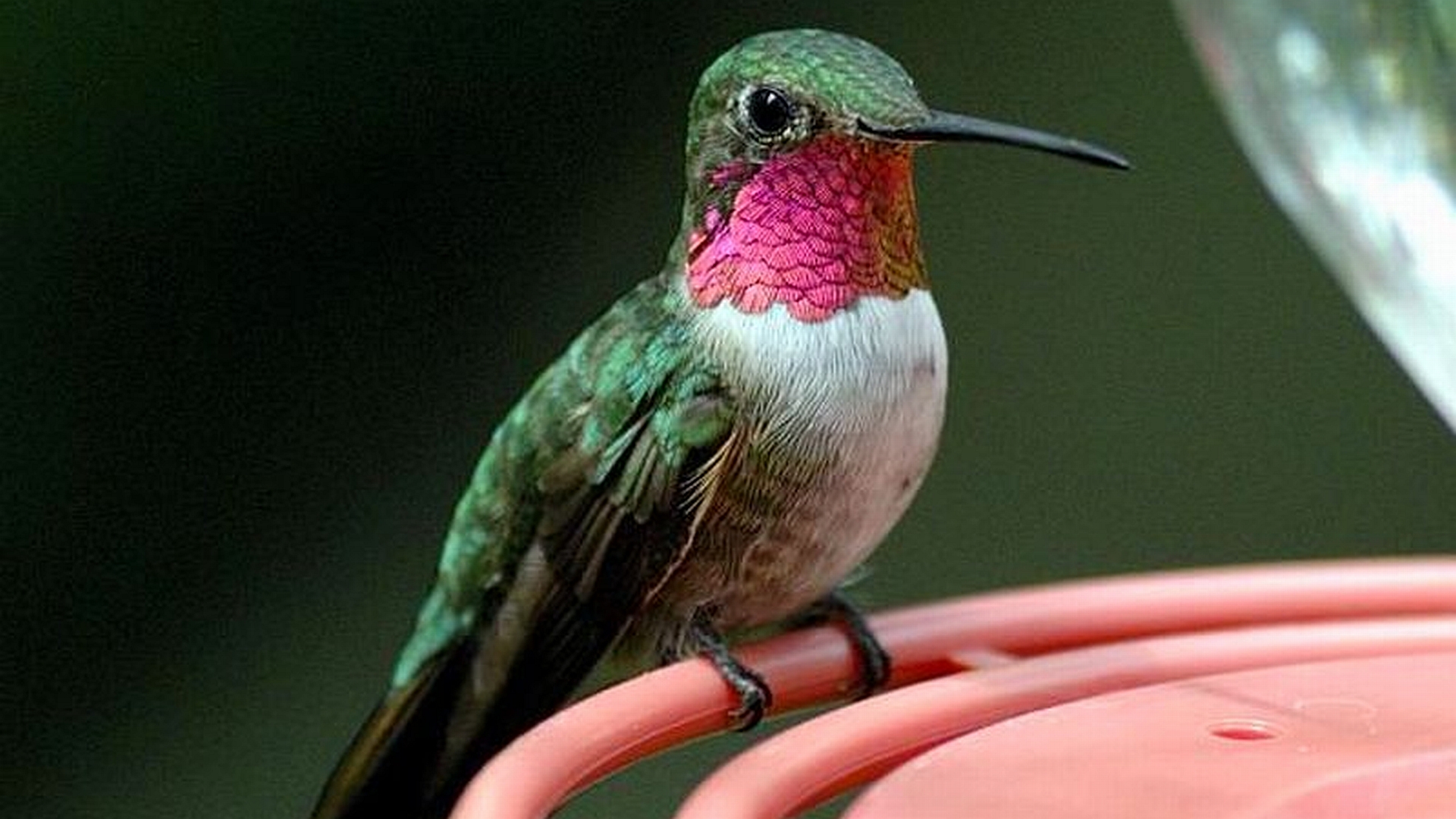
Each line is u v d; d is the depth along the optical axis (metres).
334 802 6.31
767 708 5.04
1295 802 3.89
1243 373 9.52
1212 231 9.57
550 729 4.33
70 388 8.66
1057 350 9.62
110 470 8.72
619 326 5.89
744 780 4.11
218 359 8.77
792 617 5.98
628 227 9.12
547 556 5.92
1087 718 4.32
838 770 4.28
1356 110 4.28
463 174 8.98
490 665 6.07
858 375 5.61
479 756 6.16
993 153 9.70
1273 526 9.35
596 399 5.83
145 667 8.79
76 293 8.61
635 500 5.75
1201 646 4.98
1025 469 9.56
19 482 8.63
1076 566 9.47
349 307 8.90
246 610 8.86
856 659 5.27
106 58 8.55
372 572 8.90
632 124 9.12
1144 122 9.59
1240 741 4.20
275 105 8.74
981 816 3.83
